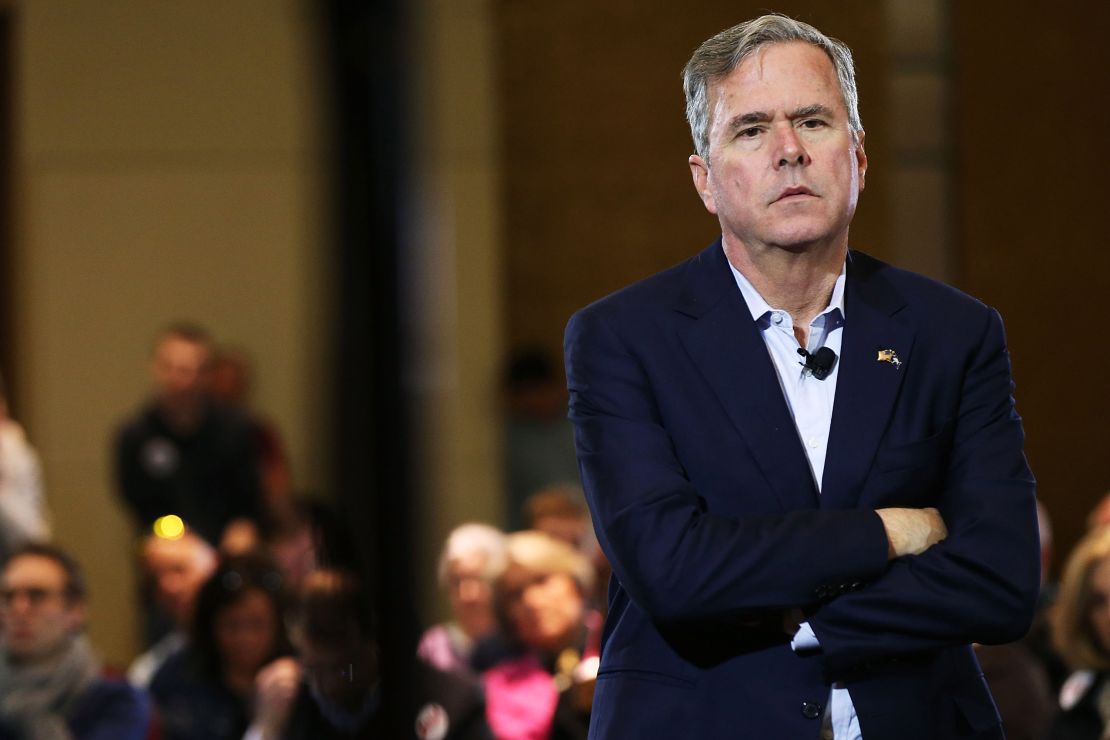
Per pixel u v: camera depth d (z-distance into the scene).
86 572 21.75
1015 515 5.47
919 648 5.27
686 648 5.43
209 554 15.70
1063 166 22.11
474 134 21.73
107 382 22.50
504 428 19.73
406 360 4.41
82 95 22.58
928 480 5.57
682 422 5.55
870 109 20.97
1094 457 22.30
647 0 21.70
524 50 21.80
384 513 4.43
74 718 12.16
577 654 12.21
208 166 22.64
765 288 5.64
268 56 22.70
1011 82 21.98
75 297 22.52
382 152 4.39
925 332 5.68
